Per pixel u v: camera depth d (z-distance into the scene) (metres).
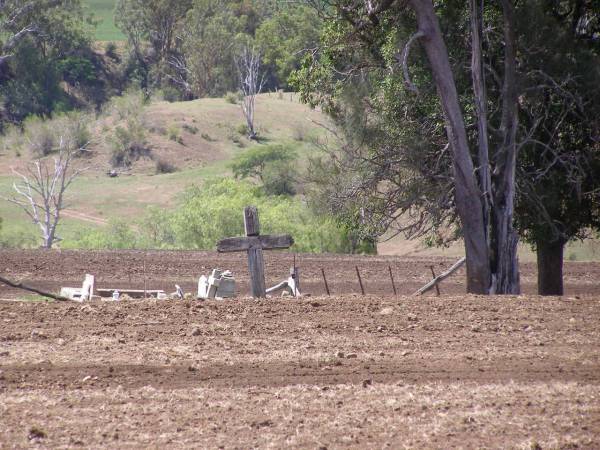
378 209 75.00
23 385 32.22
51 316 43.22
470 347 38.69
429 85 72.00
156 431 27.58
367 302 47.38
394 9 71.69
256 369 34.62
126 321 42.31
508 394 31.98
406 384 33.03
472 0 67.94
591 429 28.44
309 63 79.00
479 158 68.62
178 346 37.88
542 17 70.12
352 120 75.38
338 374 34.19
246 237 49.00
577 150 74.50
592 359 37.03
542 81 71.50
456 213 74.25
